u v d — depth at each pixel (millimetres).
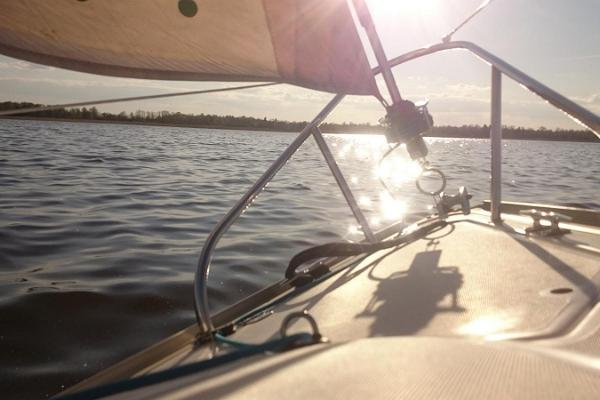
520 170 18250
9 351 3412
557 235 2520
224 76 1817
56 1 1558
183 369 986
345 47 1821
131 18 1648
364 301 1871
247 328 1752
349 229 7242
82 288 4520
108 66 1719
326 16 1773
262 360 857
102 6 1607
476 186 12539
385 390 642
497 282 1886
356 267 2328
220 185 12242
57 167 14109
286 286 2135
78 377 3154
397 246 2564
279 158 2088
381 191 11242
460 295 1795
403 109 2318
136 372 1498
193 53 1753
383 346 805
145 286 4645
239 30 1724
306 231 7047
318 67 1813
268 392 661
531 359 742
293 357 811
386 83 2303
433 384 655
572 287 1762
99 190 10500
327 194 10797
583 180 15172
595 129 2066
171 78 1788
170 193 10570
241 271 5191
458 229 2775
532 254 2209
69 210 8203
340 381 673
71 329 3766
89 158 17125
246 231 6969
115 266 5234
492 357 747
